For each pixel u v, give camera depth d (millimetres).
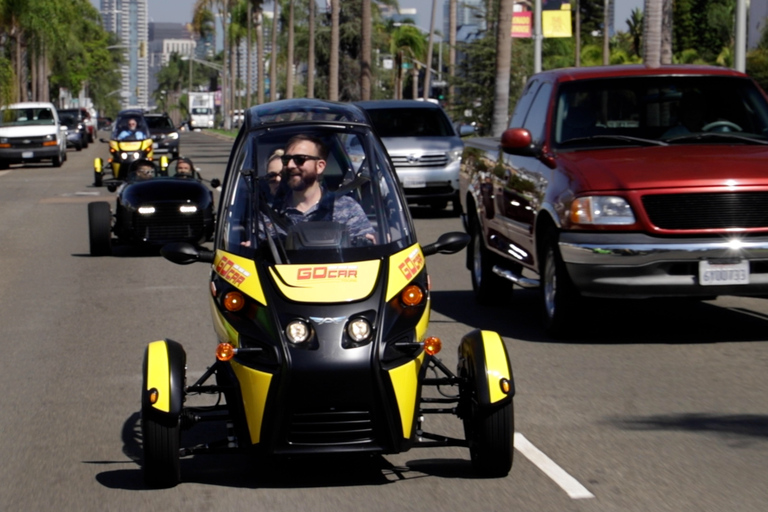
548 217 12898
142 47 155875
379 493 7668
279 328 7422
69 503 7590
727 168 12000
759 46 49125
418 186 27453
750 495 7508
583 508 7293
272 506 7441
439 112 29234
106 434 9336
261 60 122312
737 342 12664
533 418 9578
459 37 132375
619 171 12172
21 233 25562
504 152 14859
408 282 7859
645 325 13789
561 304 12594
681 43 93062
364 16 57906
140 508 7441
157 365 7648
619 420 9484
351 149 9070
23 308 15734
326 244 7965
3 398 10625
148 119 61062
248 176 8492
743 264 11828
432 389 10930
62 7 80125
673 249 11797
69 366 11977
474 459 7953
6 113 55844
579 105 13734
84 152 73500
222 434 9367
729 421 9398
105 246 21438
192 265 20219
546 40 87062
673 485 7742
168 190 21375
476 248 16125
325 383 7277
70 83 132500
